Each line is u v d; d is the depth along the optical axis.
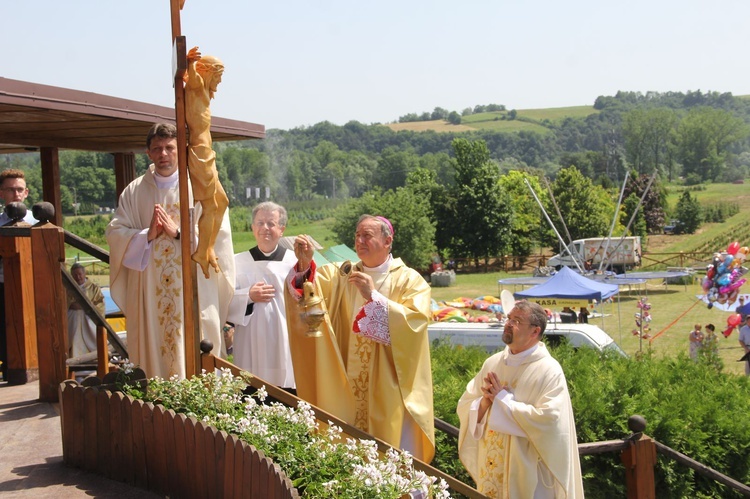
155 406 4.22
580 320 25.91
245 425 4.06
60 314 5.46
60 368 5.54
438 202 62.03
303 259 5.07
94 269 34.28
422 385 5.11
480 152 62.03
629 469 6.41
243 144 113.62
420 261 54.28
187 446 4.07
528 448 5.13
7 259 6.25
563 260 49.19
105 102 6.63
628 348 25.58
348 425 4.70
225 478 3.88
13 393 5.91
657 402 7.79
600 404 7.34
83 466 4.47
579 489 5.33
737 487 7.09
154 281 5.11
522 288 45.12
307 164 114.12
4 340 6.80
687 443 7.42
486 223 60.94
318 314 4.95
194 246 4.75
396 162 123.00
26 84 5.73
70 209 47.22
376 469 3.75
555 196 66.19
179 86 4.52
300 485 3.70
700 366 9.62
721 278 19.81
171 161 5.22
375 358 5.15
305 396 5.20
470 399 5.59
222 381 4.53
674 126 149.62
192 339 4.65
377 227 5.25
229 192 88.94
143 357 5.19
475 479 5.52
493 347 17.81
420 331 5.05
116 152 9.70
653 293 41.59
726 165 145.50
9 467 4.48
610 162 130.75
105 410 4.39
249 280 5.83
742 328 19.36
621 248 47.88
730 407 8.28
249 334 5.77
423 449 5.19
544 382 5.18
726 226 90.31
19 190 7.38
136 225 5.27
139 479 4.28
